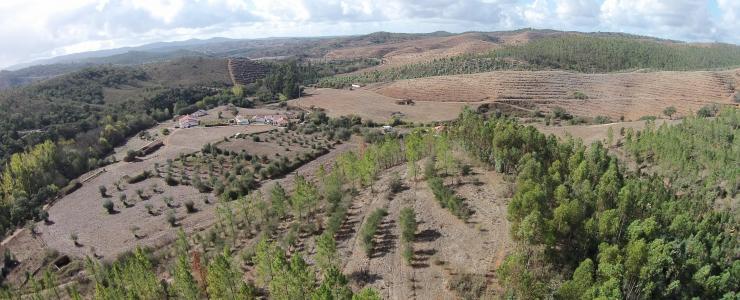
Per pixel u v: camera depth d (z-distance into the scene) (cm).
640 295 5722
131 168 17112
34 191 15162
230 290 6400
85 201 14388
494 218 7688
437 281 6303
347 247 7538
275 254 6575
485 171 9894
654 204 7850
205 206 13238
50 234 12250
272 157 17562
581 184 8112
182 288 6469
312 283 6166
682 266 6069
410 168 9869
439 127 18838
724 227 8181
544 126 18925
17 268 10669
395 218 8238
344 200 9450
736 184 9969
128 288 7381
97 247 11275
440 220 7906
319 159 17600
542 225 6272
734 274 6275
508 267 5584
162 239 11188
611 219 6512
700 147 11944
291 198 10025
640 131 14812
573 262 6334
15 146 17900
